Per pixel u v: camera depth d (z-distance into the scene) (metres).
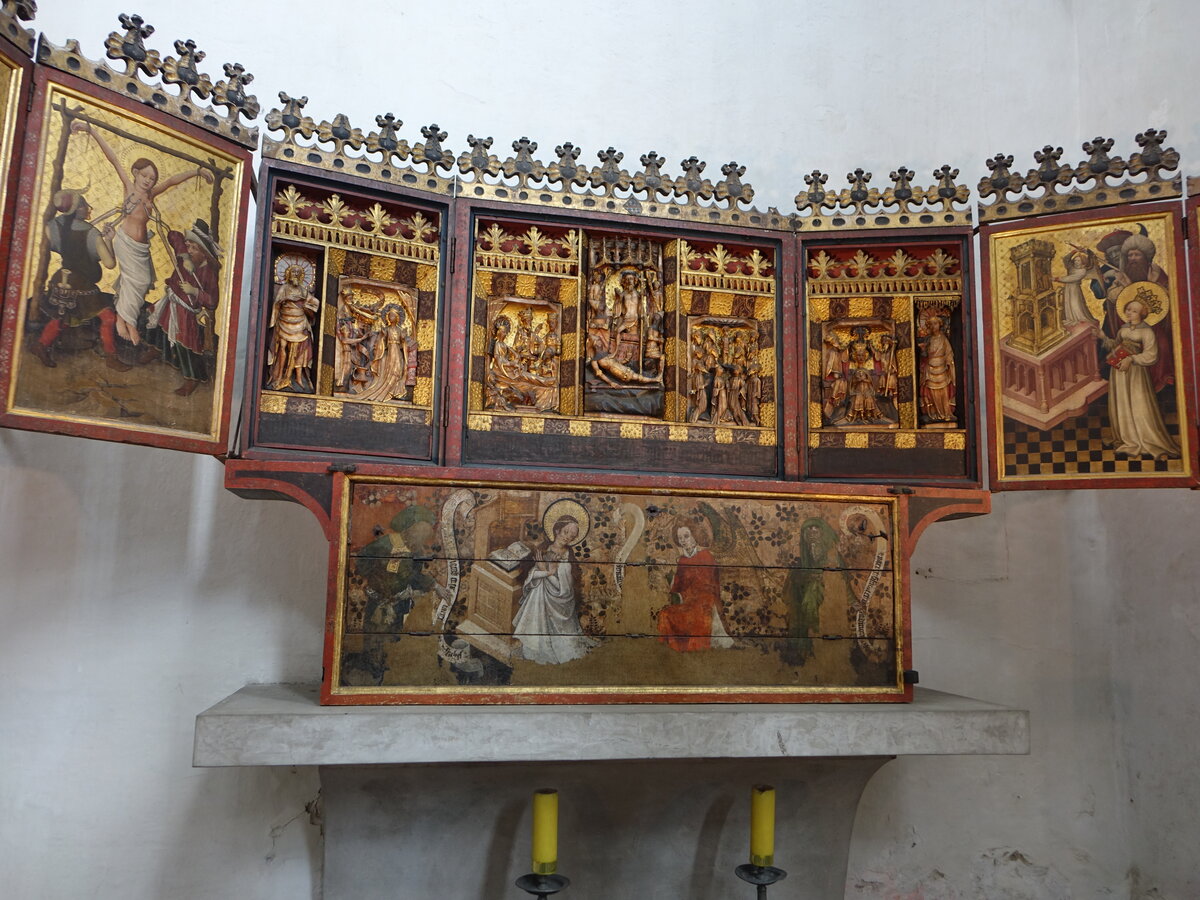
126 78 2.76
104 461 3.57
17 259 2.45
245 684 3.65
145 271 2.76
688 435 3.45
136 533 3.59
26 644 3.38
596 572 3.10
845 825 3.62
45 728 3.38
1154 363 3.19
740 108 4.62
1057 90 4.52
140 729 3.51
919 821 4.15
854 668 3.22
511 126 4.35
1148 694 3.96
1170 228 3.23
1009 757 4.18
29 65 2.54
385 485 2.99
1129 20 4.29
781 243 3.64
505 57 4.41
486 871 3.40
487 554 3.03
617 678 3.05
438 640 2.95
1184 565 3.83
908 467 3.54
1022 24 4.62
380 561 2.94
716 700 3.07
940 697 3.39
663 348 3.56
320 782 3.52
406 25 4.27
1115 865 4.02
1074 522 4.28
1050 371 3.35
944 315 3.67
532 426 3.30
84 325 2.59
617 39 4.58
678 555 3.17
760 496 3.26
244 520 3.76
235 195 3.04
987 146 4.55
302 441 3.06
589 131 4.45
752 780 3.51
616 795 3.46
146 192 2.79
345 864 3.31
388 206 3.31
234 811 3.61
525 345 3.48
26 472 3.42
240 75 3.08
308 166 3.16
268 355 3.12
